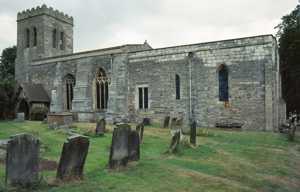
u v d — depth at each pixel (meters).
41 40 52.22
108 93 41.12
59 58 45.84
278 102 36.09
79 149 12.00
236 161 17.52
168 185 12.21
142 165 14.52
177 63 37.00
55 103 45.31
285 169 17.06
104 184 11.72
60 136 23.27
